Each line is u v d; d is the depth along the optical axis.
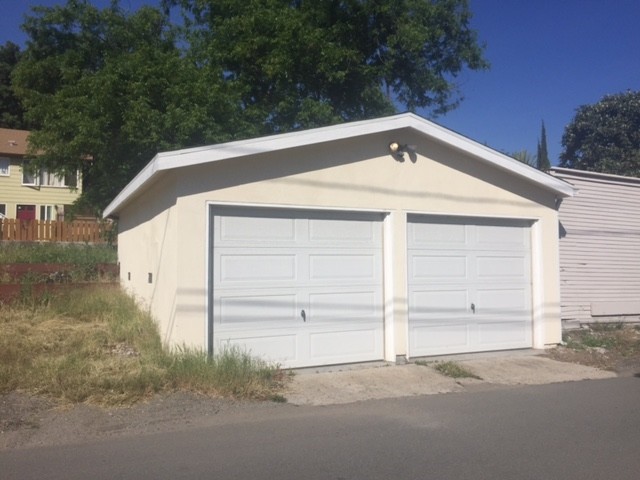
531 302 12.62
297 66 20.80
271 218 10.02
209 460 6.00
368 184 10.71
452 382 9.72
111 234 22.27
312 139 9.99
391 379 9.70
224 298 9.59
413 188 11.14
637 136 31.36
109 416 7.32
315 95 22.08
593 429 7.21
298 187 10.11
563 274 14.27
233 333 9.62
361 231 10.80
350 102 22.77
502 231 12.36
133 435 6.77
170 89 18.70
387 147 10.91
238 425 7.20
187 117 18.14
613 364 11.48
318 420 7.48
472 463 6.00
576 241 14.48
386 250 10.91
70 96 21.17
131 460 5.98
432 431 7.07
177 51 22.08
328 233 10.50
